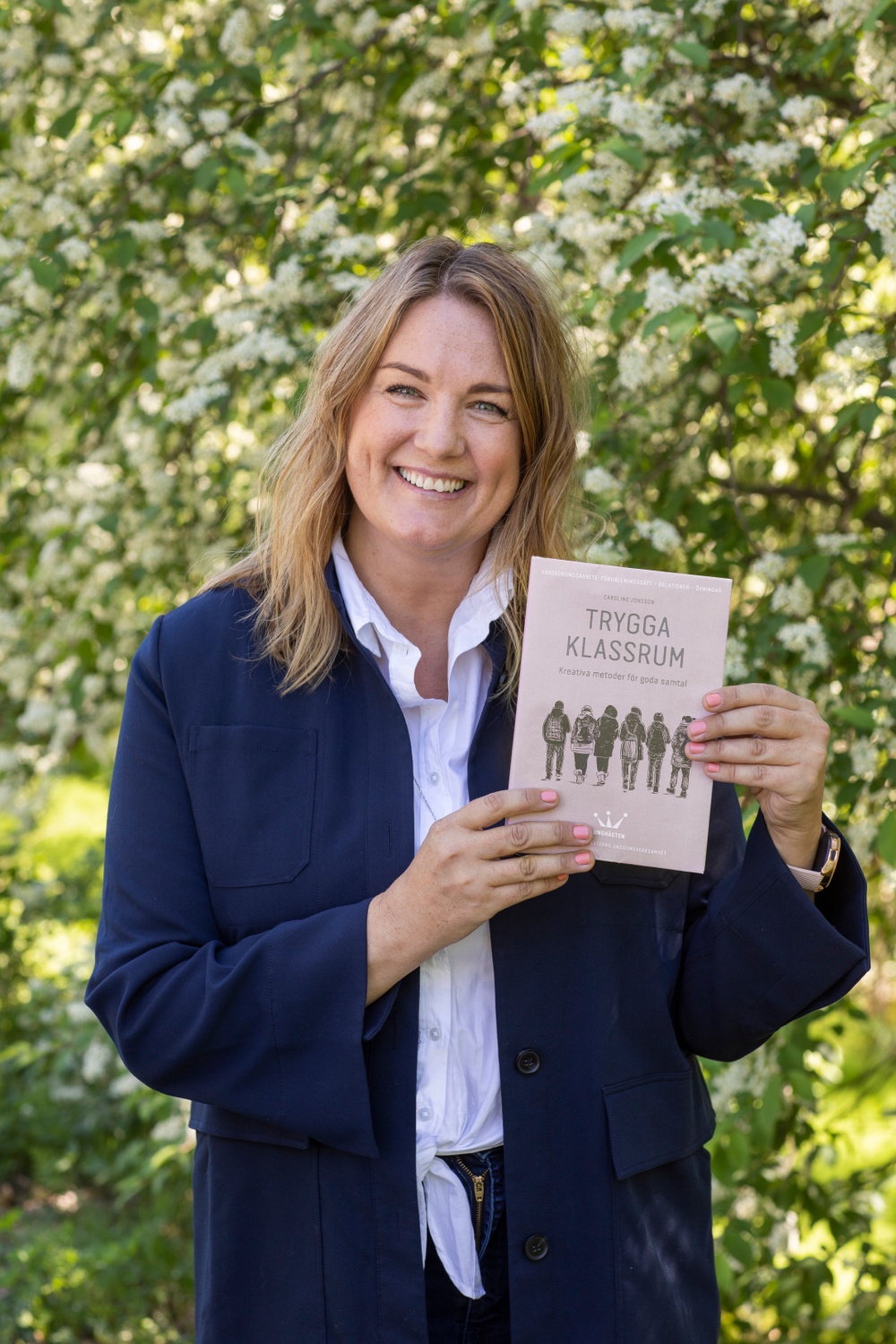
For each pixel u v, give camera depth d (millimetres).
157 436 2916
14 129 3080
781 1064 2289
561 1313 1247
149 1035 1202
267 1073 1189
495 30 2693
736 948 1298
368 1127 1178
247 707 1292
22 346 2895
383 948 1171
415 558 1347
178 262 2992
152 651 1316
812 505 2963
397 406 1273
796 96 2404
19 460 3475
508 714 1345
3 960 4375
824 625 2355
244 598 1350
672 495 2510
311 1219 1224
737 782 1221
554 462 1379
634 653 1220
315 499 1319
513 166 3008
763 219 2162
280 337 2602
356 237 2611
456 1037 1271
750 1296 2730
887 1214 3443
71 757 3652
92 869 4305
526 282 1313
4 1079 4199
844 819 2240
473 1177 1266
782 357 2137
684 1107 1345
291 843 1258
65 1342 3061
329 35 2756
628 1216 1275
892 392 2090
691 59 2176
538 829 1160
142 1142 3381
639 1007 1314
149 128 2859
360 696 1312
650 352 2301
